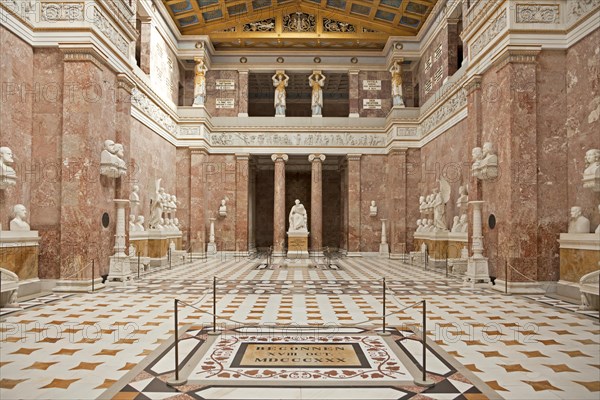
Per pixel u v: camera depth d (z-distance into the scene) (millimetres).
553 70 12281
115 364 5695
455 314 8992
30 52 12094
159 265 19797
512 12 12250
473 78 14508
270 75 31844
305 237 22781
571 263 11391
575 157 11867
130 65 15062
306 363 5715
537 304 10188
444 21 22094
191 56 26688
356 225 28031
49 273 11984
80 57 12211
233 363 5699
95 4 12430
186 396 4648
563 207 12125
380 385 4969
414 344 6629
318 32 27438
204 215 26328
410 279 15227
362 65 28938
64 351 6258
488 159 12969
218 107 28812
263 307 9750
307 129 28438
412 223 25844
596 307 9500
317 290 12430
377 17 26594
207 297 11078
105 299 10688
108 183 13406
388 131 27703
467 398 4621
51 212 12102
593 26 11094
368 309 9539
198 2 24641
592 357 6055
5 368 5543
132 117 18328
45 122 12219
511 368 5590
